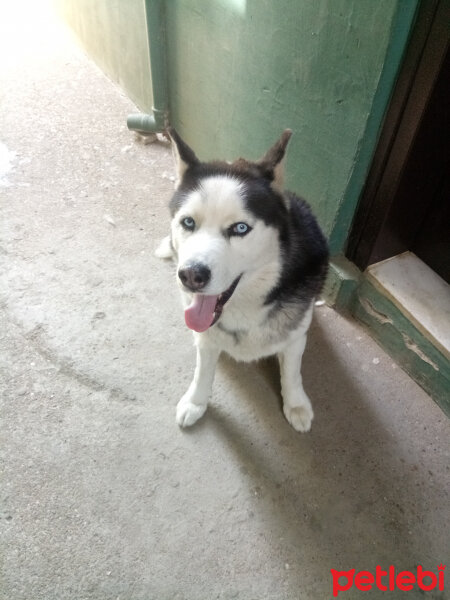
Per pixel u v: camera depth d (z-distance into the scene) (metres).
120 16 3.22
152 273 2.48
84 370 2.07
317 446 1.86
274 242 1.40
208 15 2.32
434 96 1.59
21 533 1.61
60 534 1.61
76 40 4.39
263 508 1.69
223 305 1.42
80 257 2.54
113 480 1.74
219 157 2.86
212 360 1.77
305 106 1.97
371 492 1.74
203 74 2.62
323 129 1.94
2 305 2.29
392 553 1.60
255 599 1.50
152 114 3.36
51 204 2.84
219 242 1.31
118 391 2.00
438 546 1.62
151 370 2.08
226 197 1.31
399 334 2.09
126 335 2.21
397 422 1.95
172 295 2.38
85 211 2.81
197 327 1.44
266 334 1.62
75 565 1.55
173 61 2.87
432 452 1.86
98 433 1.87
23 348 2.13
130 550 1.58
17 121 3.44
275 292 1.51
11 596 1.48
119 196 2.92
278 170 1.46
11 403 1.94
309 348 2.20
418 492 1.75
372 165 1.92
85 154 3.21
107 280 2.44
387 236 2.08
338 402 2.00
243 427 1.91
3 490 1.70
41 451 1.81
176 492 1.72
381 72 1.60
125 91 3.75
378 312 2.18
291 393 1.89
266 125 2.27
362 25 1.57
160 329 2.24
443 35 1.45
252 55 2.13
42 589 1.50
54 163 3.12
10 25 4.64
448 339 1.89
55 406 1.94
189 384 2.04
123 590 1.50
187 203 1.37
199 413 1.88
